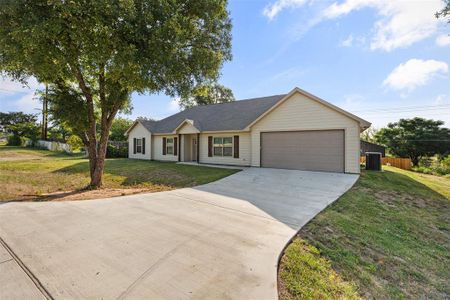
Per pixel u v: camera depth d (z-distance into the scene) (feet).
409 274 11.30
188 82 28.25
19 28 18.99
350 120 36.68
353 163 36.65
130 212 17.44
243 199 22.20
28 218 15.65
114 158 76.23
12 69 24.97
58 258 10.23
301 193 24.91
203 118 61.67
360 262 11.73
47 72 22.77
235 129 49.03
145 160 66.49
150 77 23.71
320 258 11.48
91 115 29.37
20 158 69.15
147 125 70.33
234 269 9.57
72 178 36.37
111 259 10.22
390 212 19.97
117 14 19.76
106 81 28.04
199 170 43.19
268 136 44.62
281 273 9.82
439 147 83.92
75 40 20.44
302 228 14.98
